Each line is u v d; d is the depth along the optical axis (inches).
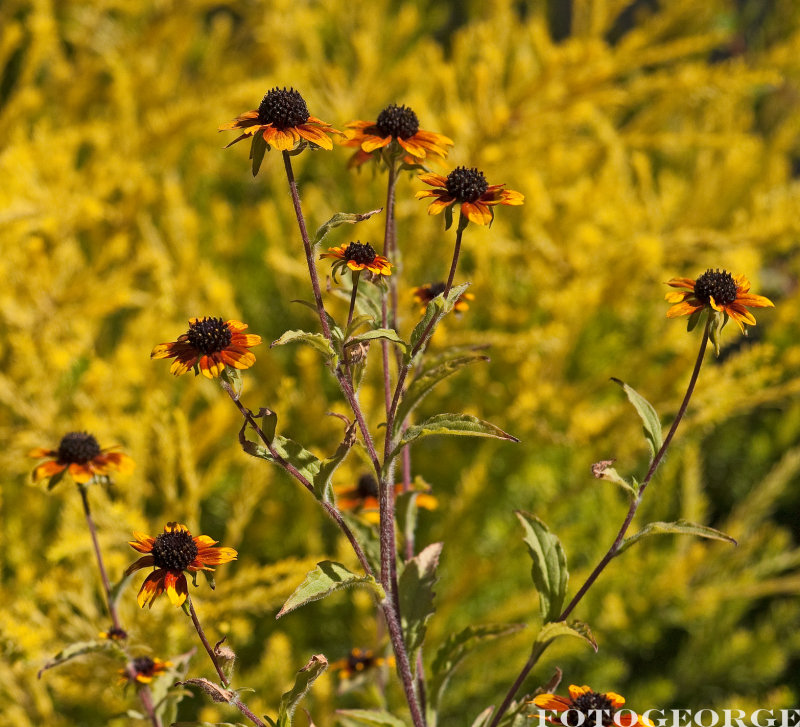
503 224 83.0
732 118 100.0
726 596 73.0
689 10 98.8
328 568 50.3
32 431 63.4
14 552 62.8
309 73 91.8
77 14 101.0
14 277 68.1
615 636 73.2
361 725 55.2
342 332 50.8
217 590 60.3
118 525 60.1
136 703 56.5
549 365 76.3
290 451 50.6
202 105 83.8
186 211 79.9
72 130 85.9
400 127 51.5
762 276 96.0
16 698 60.9
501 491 77.1
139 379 69.4
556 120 81.5
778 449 88.0
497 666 67.2
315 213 82.2
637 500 51.1
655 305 85.9
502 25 96.7
